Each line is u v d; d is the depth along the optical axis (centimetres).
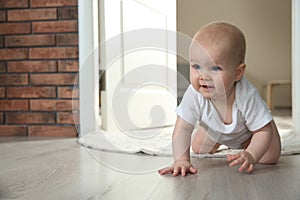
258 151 118
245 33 471
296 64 223
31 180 109
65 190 98
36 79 223
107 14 199
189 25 453
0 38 227
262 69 474
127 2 176
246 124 123
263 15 469
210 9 454
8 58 226
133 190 96
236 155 114
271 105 435
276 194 90
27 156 151
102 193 94
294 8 223
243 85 122
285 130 233
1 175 117
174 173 111
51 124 221
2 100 228
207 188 97
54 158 145
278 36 469
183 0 452
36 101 223
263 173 114
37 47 222
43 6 220
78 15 215
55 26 219
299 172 115
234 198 87
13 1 224
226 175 111
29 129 224
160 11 160
